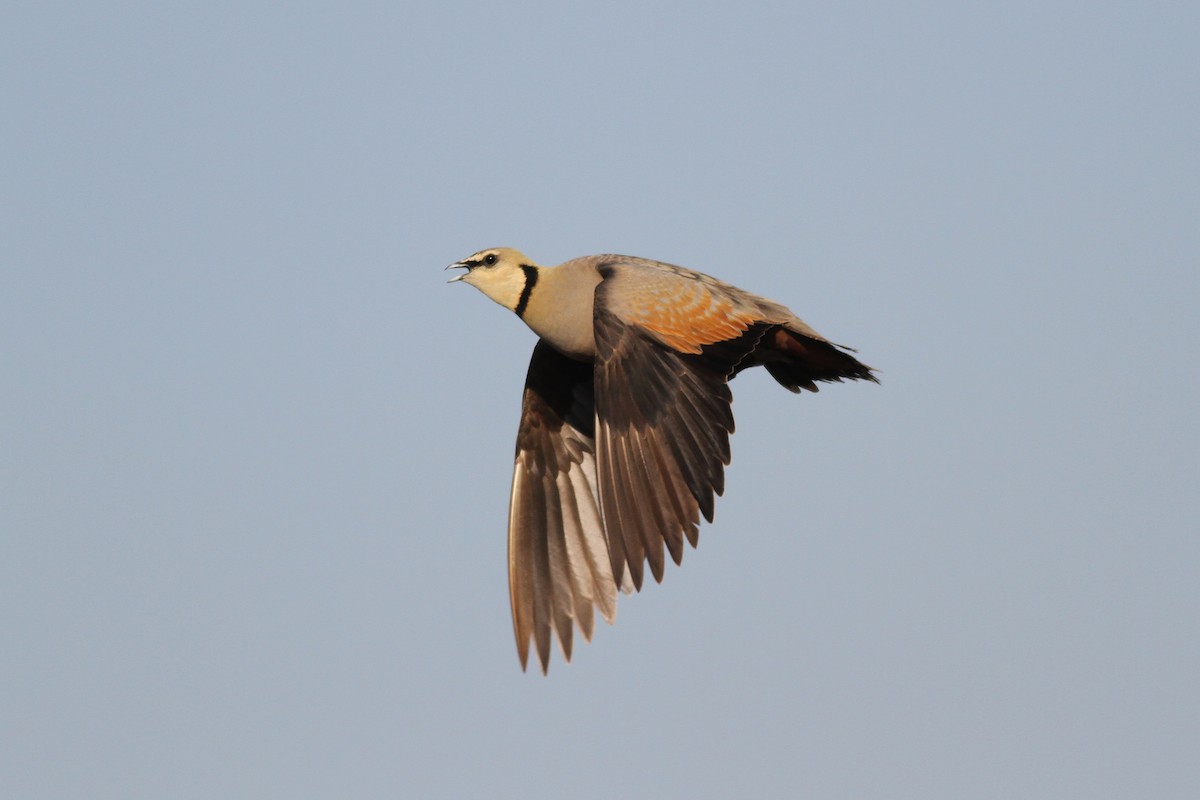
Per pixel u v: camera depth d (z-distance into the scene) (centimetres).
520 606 1555
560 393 1591
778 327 1351
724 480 1245
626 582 1541
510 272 1485
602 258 1478
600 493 1267
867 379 1425
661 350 1297
